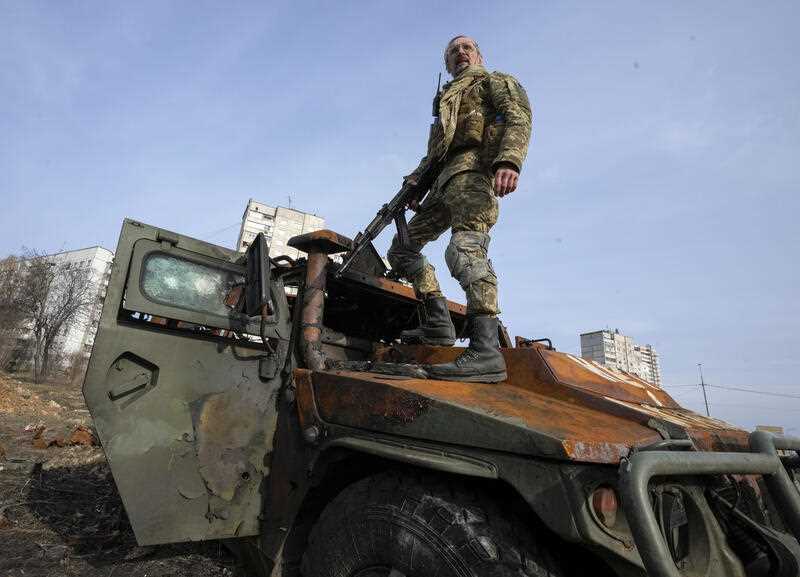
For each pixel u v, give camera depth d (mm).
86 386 1910
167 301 2189
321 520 1868
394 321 3527
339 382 2035
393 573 1565
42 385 27188
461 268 2285
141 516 1904
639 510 1177
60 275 38250
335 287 2988
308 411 2123
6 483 4145
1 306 33156
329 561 1761
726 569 1494
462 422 1592
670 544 1438
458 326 3584
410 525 1557
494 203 2441
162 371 2104
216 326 2283
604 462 1395
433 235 3021
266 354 2424
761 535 1562
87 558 2820
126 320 2092
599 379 2225
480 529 1462
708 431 1846
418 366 2193
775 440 1764
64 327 40062
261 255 2258
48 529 3191
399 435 1747
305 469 2068
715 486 1681
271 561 2109
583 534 1312
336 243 2582
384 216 2770
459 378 2105
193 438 2104
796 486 1804
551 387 2076
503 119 2383
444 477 1663
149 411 2033
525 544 1453
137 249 2176
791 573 1479
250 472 2217
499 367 2176
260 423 2303
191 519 2012
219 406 2209
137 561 2836
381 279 3008
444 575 1440
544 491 1393
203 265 2383
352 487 1842
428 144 2832
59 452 5699
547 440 1387
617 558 1332
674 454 1320
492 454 1521
